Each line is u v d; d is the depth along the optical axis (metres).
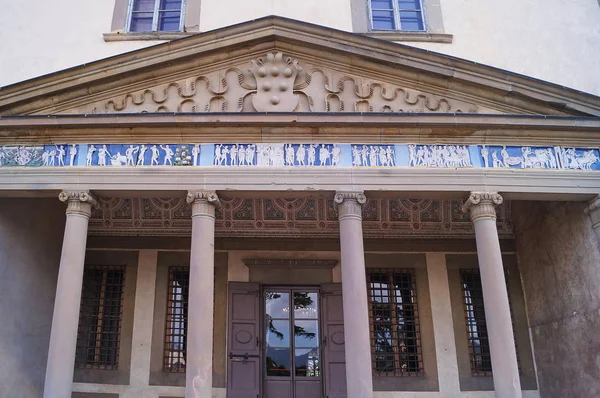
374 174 9.34
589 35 12.42
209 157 9.45
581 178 9.58
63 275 8.75
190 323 8.52
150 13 12.68
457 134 9.63
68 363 8.38
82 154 9.51
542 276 11.43
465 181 9.38
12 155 9.52
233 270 12.13
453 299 12.09
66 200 9.21
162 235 12.30
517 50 12.23
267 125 9.44
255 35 9.93
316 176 9.30
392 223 12.45
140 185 9.27
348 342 8.48
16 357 9.84
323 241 12.34
